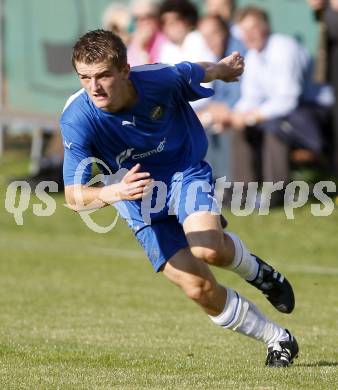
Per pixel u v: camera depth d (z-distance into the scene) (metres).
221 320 20.58
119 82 19.11
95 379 18.78
